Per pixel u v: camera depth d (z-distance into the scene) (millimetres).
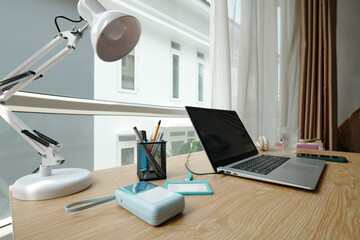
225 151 735
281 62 2189
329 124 1971
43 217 355
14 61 1059
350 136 2291
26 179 464
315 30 2049
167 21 1559
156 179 573
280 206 403
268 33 1956
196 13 1612
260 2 1790
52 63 455
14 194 434
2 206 922
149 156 551
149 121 1365
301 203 417
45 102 787
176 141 2121
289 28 2252
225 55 1395
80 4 429
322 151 1141
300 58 2141
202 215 367
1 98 456
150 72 2146
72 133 1521
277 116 1972
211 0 1385
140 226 329
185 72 1941
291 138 1077
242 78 1598
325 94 1999
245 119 1626
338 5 2727
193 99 2078
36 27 1120
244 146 881
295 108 2314
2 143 1050
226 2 1386
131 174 627
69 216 360
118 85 2152
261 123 1801
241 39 1610
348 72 2668
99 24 378
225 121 872
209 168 710
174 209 352
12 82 460
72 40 446
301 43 2131
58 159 467
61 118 1404
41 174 484
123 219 353
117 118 2062
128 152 2148
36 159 1173
